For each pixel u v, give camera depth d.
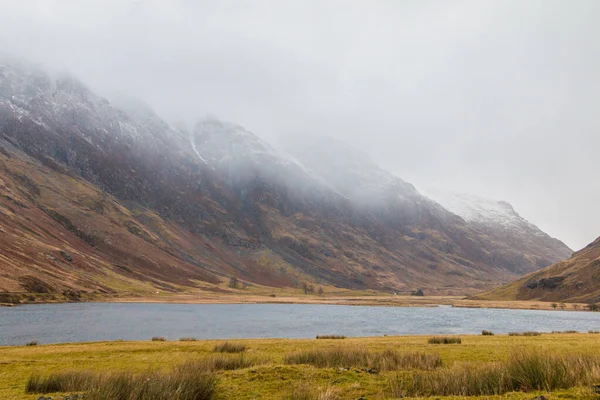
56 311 127.31
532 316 150.25
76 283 199.50
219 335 79.50
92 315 118.38
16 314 112.62
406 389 18.70
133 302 196.00
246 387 20.22
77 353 39.31
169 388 17.22
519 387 17.30
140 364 31.44
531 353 19.80
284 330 90.50
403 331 90.50
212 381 19.84
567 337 51.56
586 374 16.59
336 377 22.03
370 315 148.25
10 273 167.25
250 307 198.50
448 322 117.25
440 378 18.94
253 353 36.88
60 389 20.66
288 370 23.52
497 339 49.62
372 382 20.95
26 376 26.38
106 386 16.44
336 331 89.38
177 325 98.44
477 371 18.86
